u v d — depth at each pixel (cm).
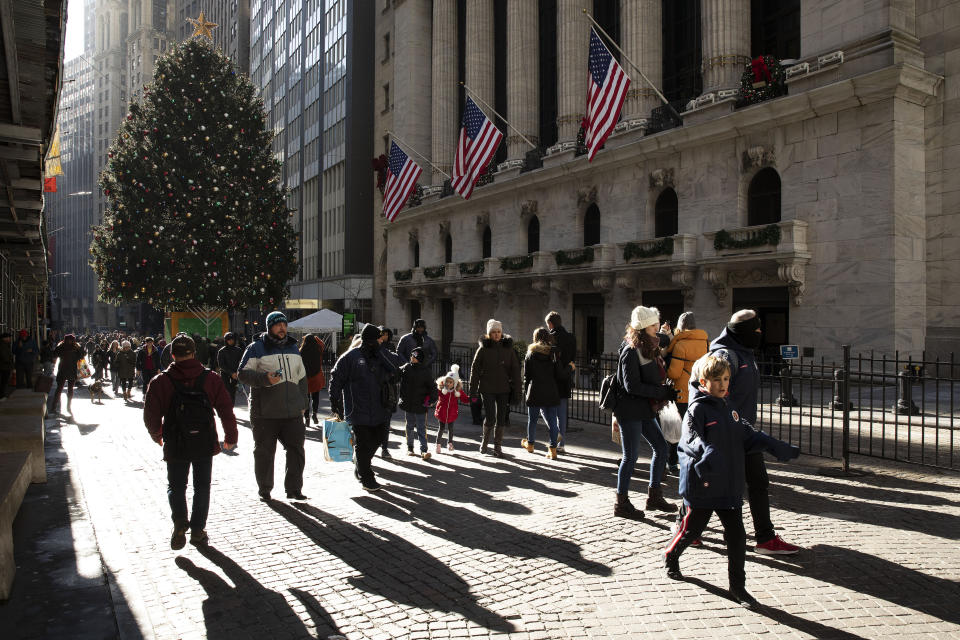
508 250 3400
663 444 656
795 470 835
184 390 553
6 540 444
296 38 6353
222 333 3297
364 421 758
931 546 530
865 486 741
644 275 2544
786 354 1345
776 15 2375
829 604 425
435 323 4053
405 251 4441
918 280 1875
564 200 3033
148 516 658
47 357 2816
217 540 580
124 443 1130
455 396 1035
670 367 693
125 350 2064
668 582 471
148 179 3053
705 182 2355
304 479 836
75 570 484
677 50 2822
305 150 6150
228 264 3147
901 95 1817
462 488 773
